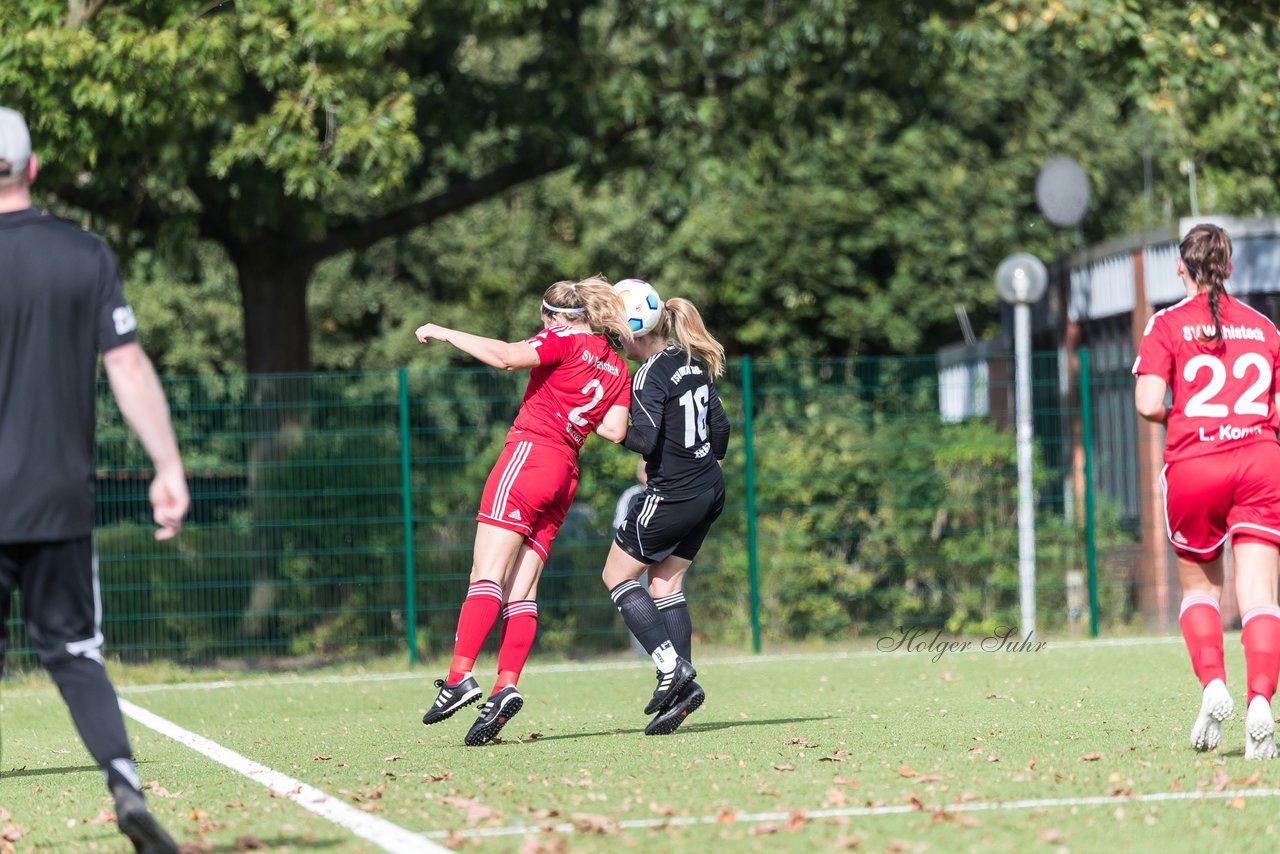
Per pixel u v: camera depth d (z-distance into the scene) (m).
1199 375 22.58
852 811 18.56
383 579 52.16
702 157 65.12
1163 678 37.72
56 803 22.39
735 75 65.25
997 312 117.81
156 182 59.56
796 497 55.75
